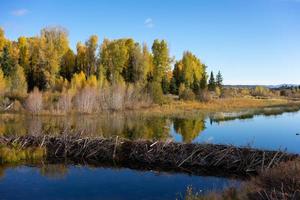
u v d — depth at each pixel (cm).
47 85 6825
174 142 2392
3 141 2525
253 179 1441
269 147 2820
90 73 7869
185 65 8788
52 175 2005
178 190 1758
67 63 8119
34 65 7362
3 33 8050
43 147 2489
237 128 3928
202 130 3759
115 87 5903
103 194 1680
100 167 2222
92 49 7994
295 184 1179
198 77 9606
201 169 2189
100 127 3803
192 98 7162
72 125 3888
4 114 4703
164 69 8262
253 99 8625
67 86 6456
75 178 1962
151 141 2436
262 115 5425
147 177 2008
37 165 2233
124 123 4203
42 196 1630
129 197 1639
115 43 7869
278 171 1308
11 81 6097
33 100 4881
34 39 7819
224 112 5803
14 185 1797
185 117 4991
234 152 2197
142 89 6494
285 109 6481
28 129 3466
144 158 2341
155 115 5144
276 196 1091
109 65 7881
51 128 3572
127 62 8094
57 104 5134
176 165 2248
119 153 2414
